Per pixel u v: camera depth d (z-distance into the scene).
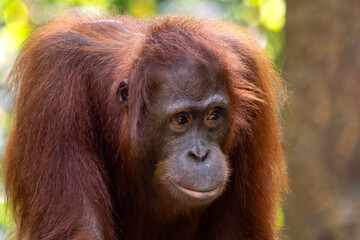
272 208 12.31
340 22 17.12
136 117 10.31
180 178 10.08
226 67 10.30
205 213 12.49
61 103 10.55
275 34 24.95
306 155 17.61
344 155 16.98
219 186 10.05
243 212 12.16
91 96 11.04
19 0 23.55
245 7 24.62
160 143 10.40
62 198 10.39
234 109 10.60
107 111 11.09
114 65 11.08
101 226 10.57
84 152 10.65
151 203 11.52
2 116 18.25
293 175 17.89
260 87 11.79
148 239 12.21
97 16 12.53
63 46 10.92
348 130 16.92
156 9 21.30
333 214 17.05
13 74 11.84
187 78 10.05
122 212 11.80
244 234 12.19
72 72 10.80
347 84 16.98
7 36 23.45
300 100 17.83
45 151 10.45
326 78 17.36
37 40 11.30
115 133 11.14
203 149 10.14
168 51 10.20
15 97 11.63
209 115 10.27
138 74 10.27
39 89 10.64
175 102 10.06
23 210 11.08
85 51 11.07
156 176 10.68
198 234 12.74
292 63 18.14
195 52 10.16
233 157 11.81
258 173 11.92
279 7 25.30
